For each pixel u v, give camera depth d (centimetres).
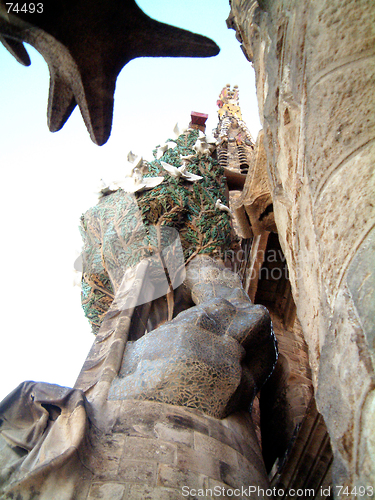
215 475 436
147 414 489
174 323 614
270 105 470
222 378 540
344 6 308
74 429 430
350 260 260
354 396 232
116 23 208
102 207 683
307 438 704
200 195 934
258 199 1084
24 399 482
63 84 228
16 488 357
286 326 1201
